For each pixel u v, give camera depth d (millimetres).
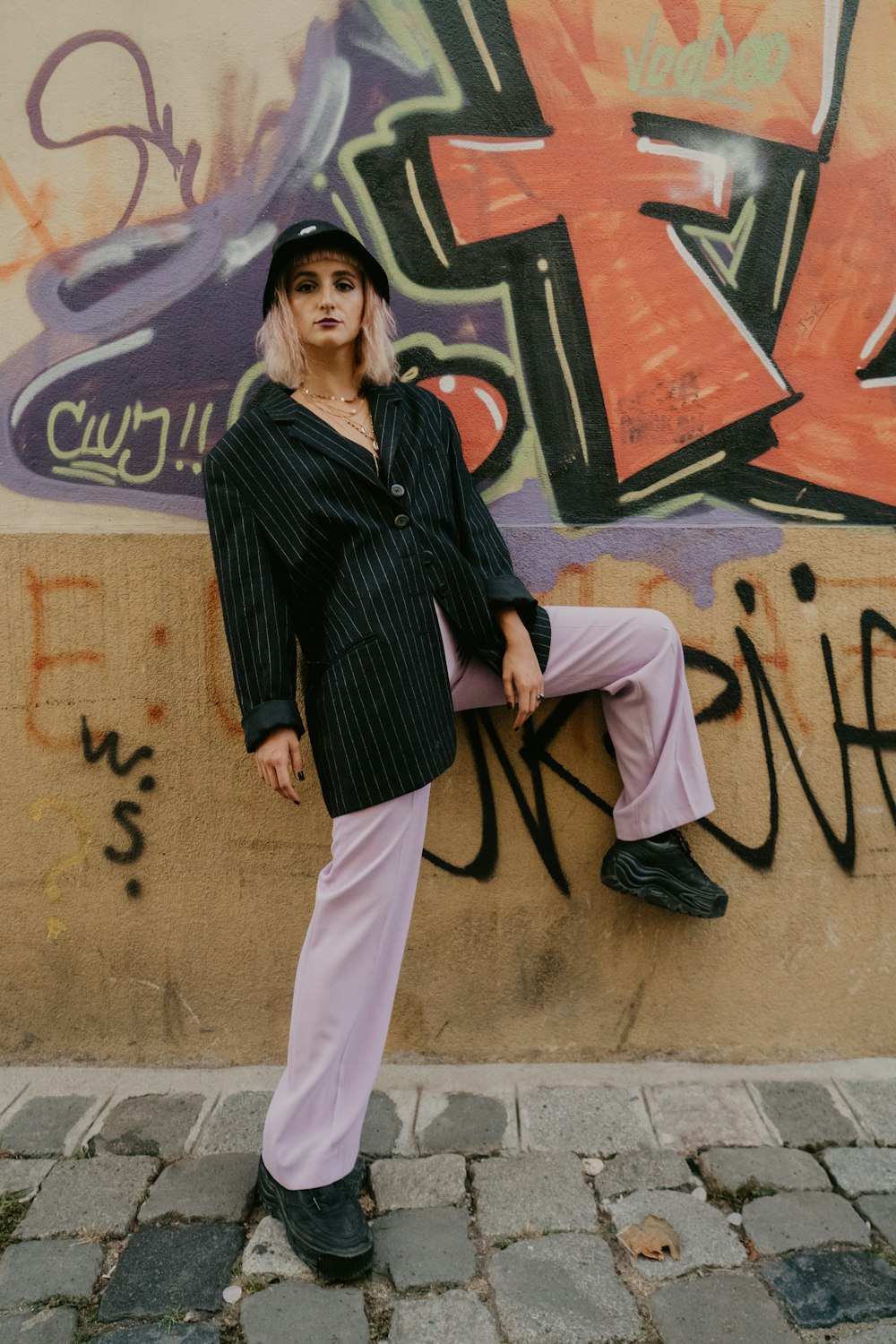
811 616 2312
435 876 2330
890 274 2281
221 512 1826
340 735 1752
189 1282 1738
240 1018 2354
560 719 2303
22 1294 1720
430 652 1803
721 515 2297
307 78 2225
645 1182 1966
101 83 2234
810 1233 1831
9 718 2320
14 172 2254
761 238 2270
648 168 2250
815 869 2346
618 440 2289
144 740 2320
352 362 1998
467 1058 2354
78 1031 2369
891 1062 2340
